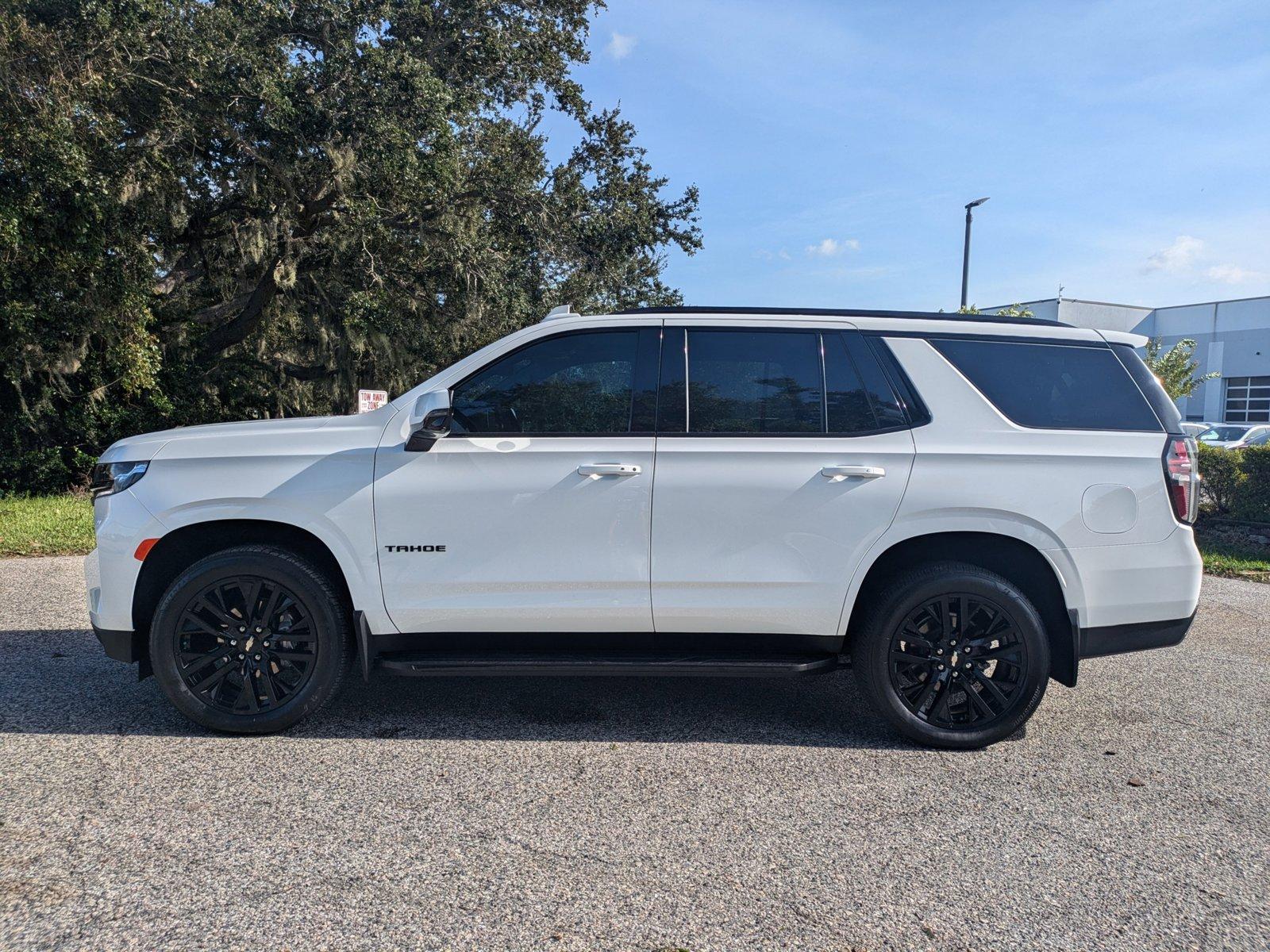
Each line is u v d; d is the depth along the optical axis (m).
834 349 3.90
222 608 3.75
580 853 2.82
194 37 13.41
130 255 14.47
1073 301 39.84
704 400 3.84
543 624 3.80
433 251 17.36
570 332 3.93
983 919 2.47
